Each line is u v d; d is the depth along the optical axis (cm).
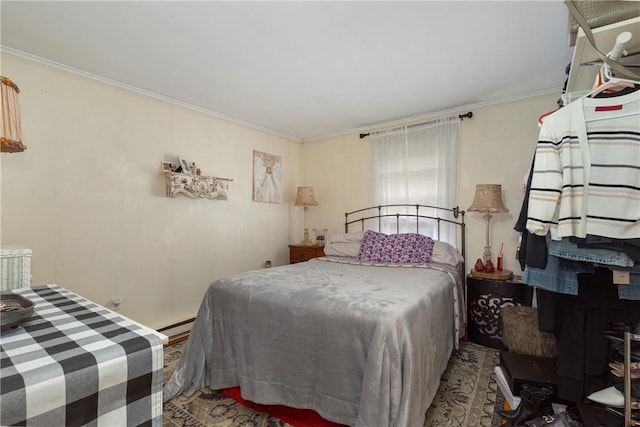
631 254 110
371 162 379
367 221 383
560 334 141
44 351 68
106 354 68
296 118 356
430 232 333
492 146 301
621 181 112
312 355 156
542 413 142
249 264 372
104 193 251
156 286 283
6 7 165
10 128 121
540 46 205
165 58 221
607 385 130
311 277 219
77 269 236
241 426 160
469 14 172
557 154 126
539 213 126
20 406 55
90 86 244
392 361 131
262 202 392
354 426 139
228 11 170
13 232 208
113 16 174
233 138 357
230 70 240
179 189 290
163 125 291
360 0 161
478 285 263
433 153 333
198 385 190
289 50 211
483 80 256
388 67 235
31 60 216
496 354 243
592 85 164
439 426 157
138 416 72
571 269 127
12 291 124
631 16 108
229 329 188
